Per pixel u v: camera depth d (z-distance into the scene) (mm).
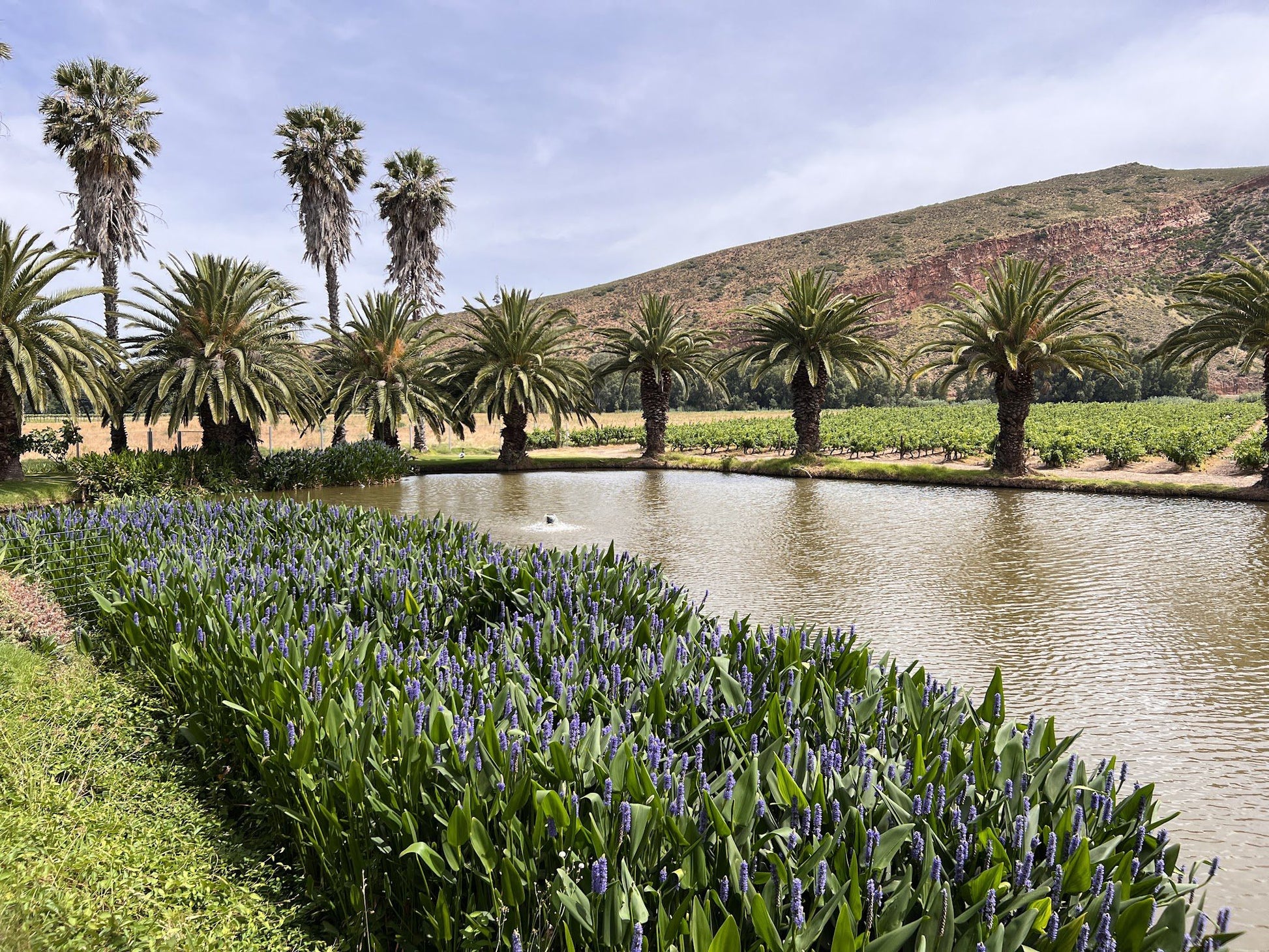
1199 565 11828
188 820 3615
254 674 4164
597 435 42812
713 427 43469
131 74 24203
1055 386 75625
